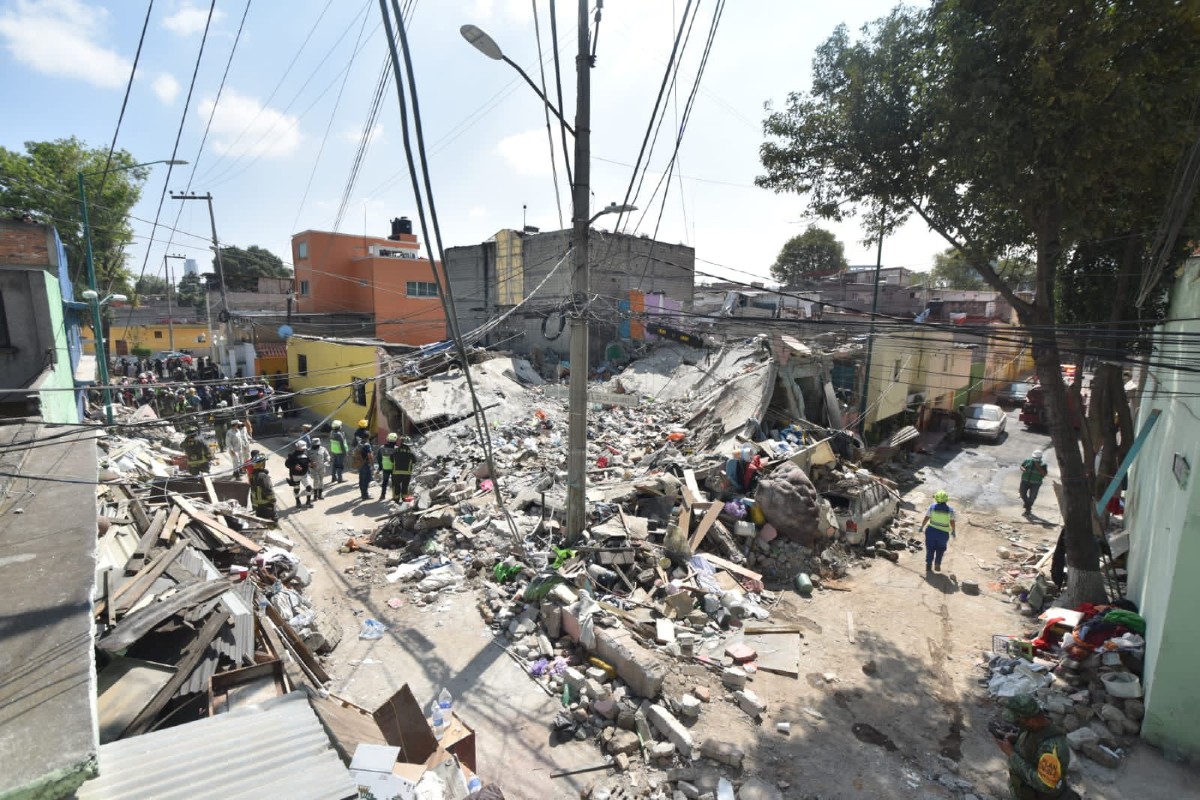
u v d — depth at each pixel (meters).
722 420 15.56
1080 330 7.09
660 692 7.13
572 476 10.24
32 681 2.70
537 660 8.05
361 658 8.17
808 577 10.68
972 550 13.06
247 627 5.99
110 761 2.90
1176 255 9.81
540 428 17.23
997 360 27.33
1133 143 7.07
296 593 9.38
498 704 7.22
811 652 8.58
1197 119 7.00
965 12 7.83
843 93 9.77
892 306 29.00
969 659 8.52
